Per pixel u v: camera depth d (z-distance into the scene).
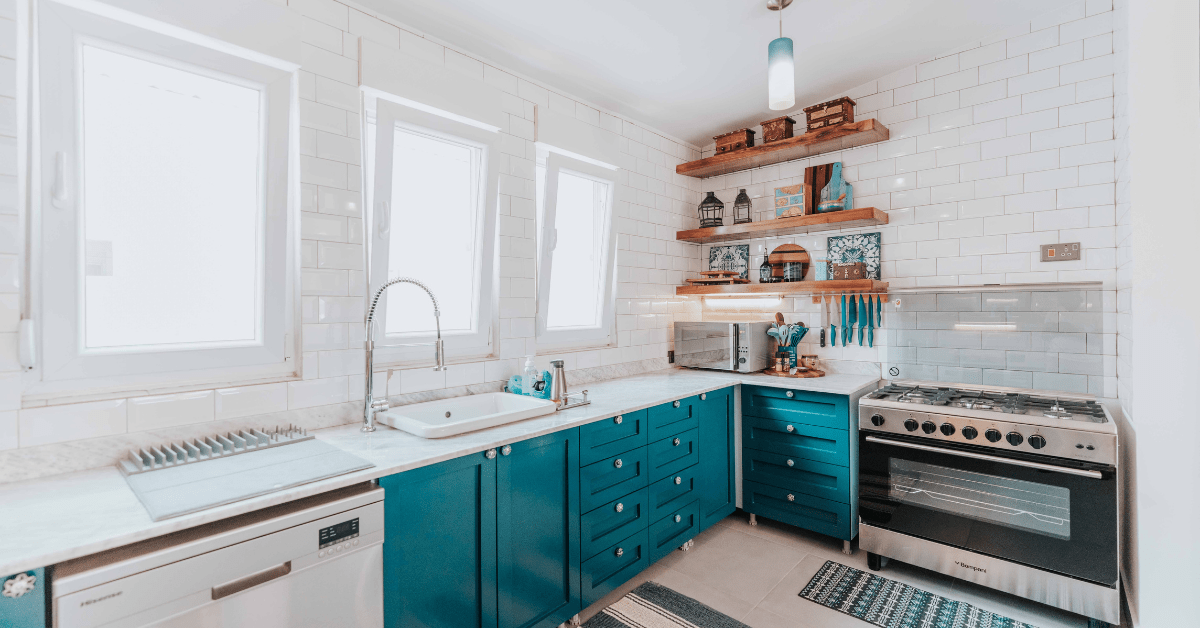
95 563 1.15
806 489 3.09
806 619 2.34
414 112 2.38
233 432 1.89
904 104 3.28
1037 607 2.40
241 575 1.29
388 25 2.34
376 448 1.83
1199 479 1.94
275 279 2.02
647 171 3.82
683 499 2.93
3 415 1.47
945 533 2.54
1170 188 1.98
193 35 1.76
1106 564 2.15
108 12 1.60
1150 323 2.04
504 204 2.84
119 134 1.70
